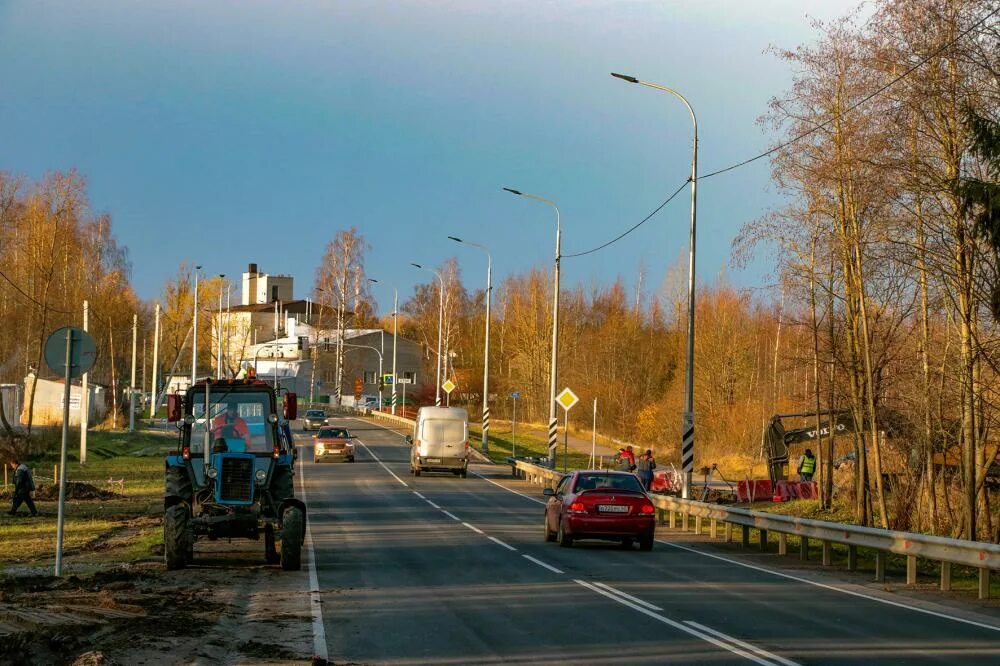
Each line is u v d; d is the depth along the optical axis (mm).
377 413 100312
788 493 39500
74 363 15305
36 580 15000
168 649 10125
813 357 34188
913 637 11430
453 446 49156
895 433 28859
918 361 26609
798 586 16328
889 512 30562
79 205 59062
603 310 109188
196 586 15094
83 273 70375
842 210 27344
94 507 30828
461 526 26891
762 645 10758
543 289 100000
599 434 86625
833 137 26844
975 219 17078
